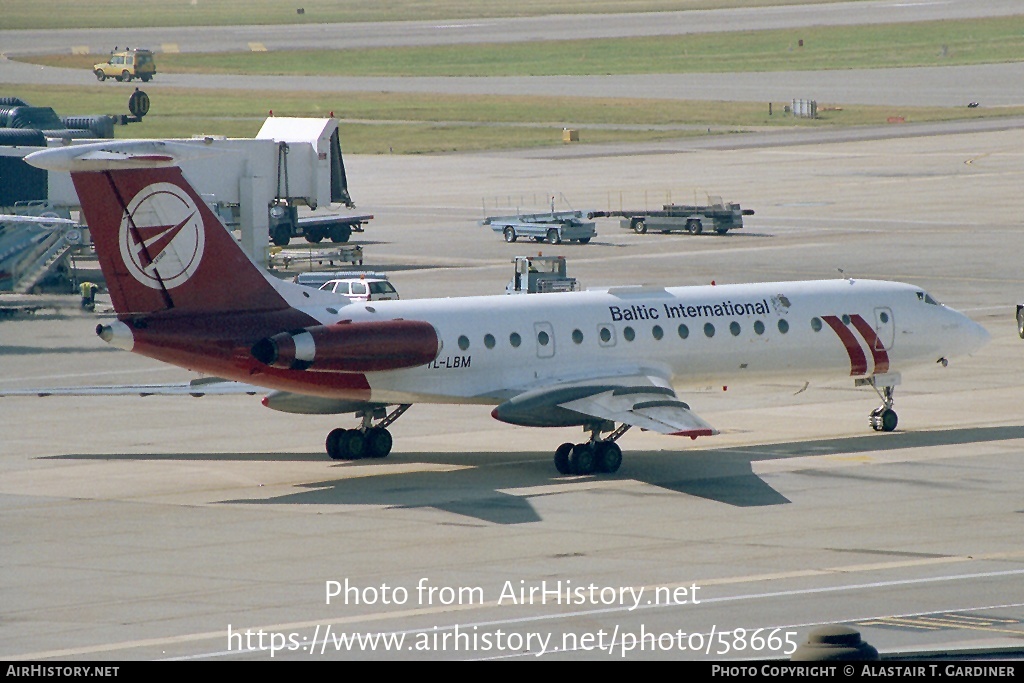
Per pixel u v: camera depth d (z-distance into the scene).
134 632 95.56
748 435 163.88
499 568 110.31
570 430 167.75
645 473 144.25
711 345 155.88
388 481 141.38
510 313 148.75
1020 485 137.12
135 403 186.62
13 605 101.69
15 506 131.62
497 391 147.38
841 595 102.44
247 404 185.88
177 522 125.38
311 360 137.00
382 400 145.12
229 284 138.88
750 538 118.56
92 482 141.62
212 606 101.19
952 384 194.25
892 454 151.88
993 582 105.56
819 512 127.38
